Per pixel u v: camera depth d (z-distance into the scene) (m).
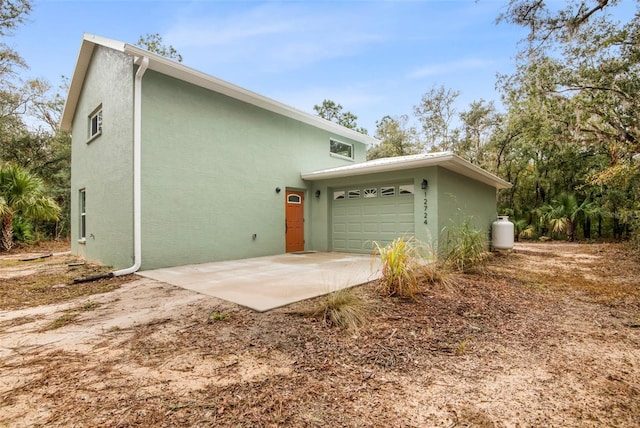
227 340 3.00
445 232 8.04
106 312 3.94
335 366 2.54
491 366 2.60
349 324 3.30
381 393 2.18
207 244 7.70
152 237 6.70
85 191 9.23
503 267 7.22
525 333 3.33
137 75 6.47
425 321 3.53
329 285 4.90
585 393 2.22
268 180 9.34
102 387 2.23
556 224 14.34
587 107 10.74
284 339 3.01
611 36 9.47
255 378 2.35
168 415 1.92
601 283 5.71
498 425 1.87
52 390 2.20
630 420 1.92
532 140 15.10
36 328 3.43
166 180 6.98
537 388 2.28
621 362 2.70
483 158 18.97
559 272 6.74
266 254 9.17
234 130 8.45
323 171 9.75
